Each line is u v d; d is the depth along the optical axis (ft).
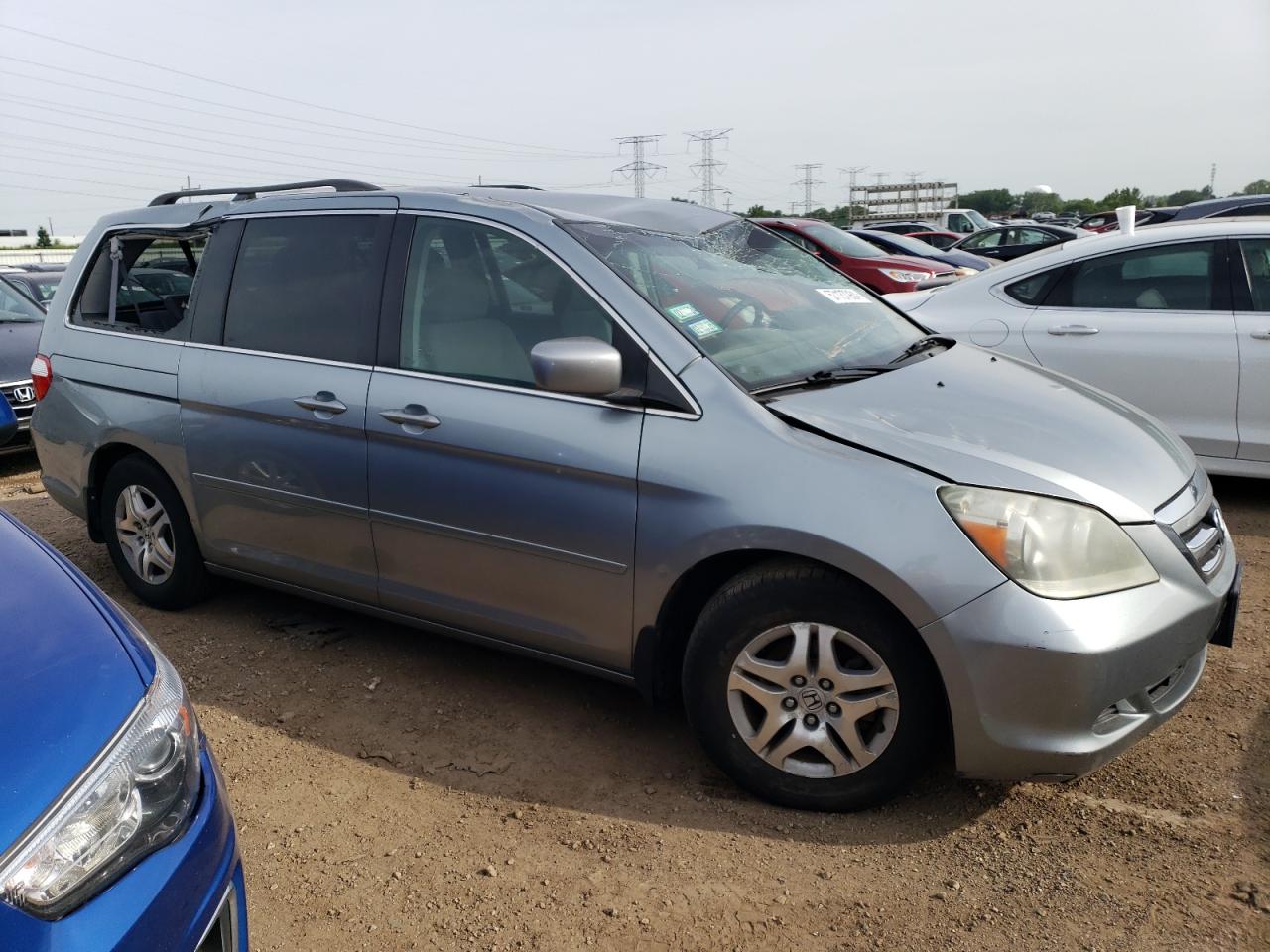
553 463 9.82
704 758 10.43
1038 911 7.97
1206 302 17.47
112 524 14.48
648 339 9.68
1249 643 12.45
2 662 6.03
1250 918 7.77
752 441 9.00
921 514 8.30
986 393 10.45
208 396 12.58
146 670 6.43
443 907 8.26
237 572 13.28
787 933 7.86
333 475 11.53
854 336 11.69
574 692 11.91
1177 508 9.09
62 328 14.70
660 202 13.15
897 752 8.77
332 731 11.12
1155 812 9.13
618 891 8.39
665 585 9.37
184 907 5.65
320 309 11.87
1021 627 8.02
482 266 10.87
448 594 11.07
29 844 5.11
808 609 8.79
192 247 13.80
